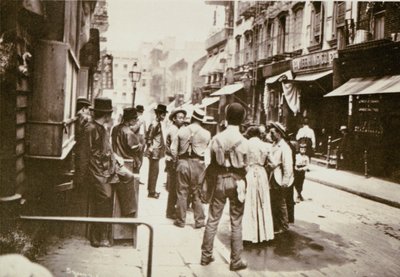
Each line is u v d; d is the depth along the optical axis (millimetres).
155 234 6809
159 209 8680
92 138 5672
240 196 5426
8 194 4523
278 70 24234
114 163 5766
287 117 22922
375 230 7977
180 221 7340
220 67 37438
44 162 5520
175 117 8938
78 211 6531
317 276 5465
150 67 52469
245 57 32531
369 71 16625
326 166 17516
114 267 4926
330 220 8594
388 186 12672
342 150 16453
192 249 6184
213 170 5676
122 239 5918
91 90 18562
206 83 42688
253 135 6898
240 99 29734
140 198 9758
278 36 25875
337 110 18469
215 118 36344
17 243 4480
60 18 5750
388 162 14867
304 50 22297
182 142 7355
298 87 21328
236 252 5496
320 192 11984
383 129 15164
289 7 24312
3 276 2680
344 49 17188
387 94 15164
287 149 7312
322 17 20391
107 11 22031
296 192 11742
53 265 4707
